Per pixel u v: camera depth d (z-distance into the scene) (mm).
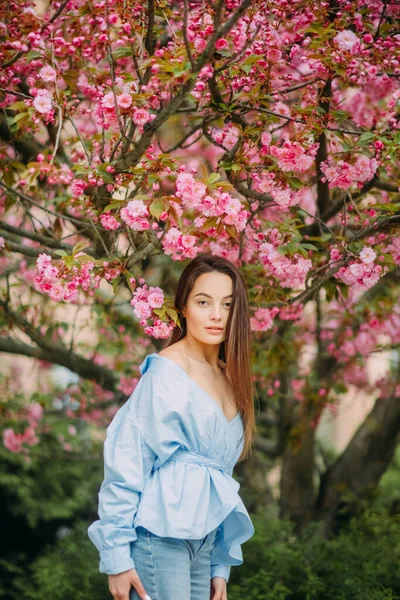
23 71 3701
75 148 4043
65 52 3432
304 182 3223
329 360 5461
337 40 3088
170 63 2848
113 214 3271
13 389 7066
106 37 3043
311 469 5676
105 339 5273
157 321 2916
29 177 3613
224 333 2795
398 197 3432
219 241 3758
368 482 5641
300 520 5609
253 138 3305
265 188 3217
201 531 2527
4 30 3324
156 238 3094
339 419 9547
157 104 3541
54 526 6473
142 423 2566
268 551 4566
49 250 3703
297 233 3365
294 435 5199
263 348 4703
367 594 4219
